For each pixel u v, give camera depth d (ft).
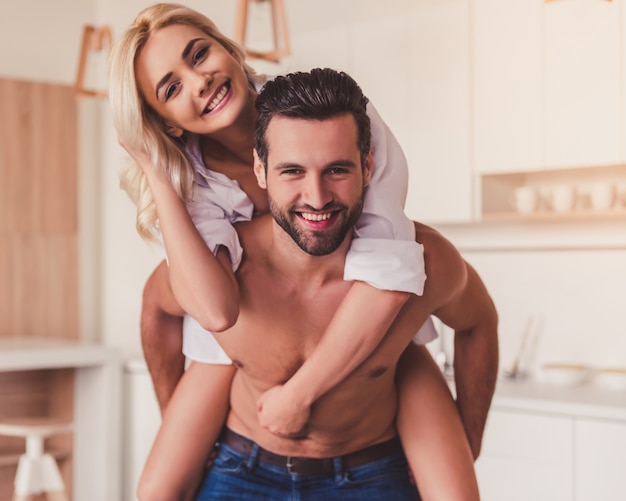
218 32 6.12
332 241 5.27
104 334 19.20
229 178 6.15
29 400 17.76
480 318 6.81
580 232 13.03
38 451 15.90
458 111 13.02
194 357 6.96
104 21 19.20
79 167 19.15
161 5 5.91
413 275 5.55
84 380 16.94
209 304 5.56
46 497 17.19
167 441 6.93
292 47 14.65
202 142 6.19
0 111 18.10
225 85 5.82
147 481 6.89
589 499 10.87
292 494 6.54
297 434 6.42
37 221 18.57
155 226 6.37
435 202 13.33
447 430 6.65
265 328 6.05
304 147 5.08
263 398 6.09
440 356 13.74
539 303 13.78
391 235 5.68
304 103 5.08
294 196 5.18
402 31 13.51
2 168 18.15
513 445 11.55
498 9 12.57
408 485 6.77
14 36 18.37
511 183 13.61
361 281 5.62
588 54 11.84
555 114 12.14
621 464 10.61
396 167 5.93
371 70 13.84
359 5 14.97
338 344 5.69
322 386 5.82
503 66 12.57
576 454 10.98
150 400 16.15
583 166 11.92
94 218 19.33
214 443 7.00
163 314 7.20
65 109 18.89
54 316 18.84
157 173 5.81
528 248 13.58
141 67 5.76
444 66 13.11
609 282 13.15
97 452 16.58
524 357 13.87
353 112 5.20
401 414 6.75
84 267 19.22
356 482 6.57
